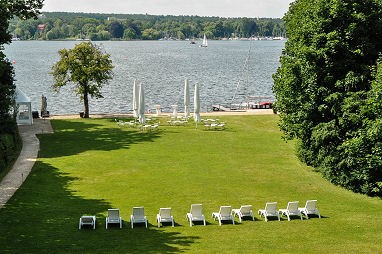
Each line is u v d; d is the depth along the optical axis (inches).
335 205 1338.6
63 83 2652.6
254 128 2388.0
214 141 2111.2
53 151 1916.8
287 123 1706.4
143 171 1644.9
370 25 1528.1
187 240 1037.2
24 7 2263.8
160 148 1975.9
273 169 1696.6
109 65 2687.0
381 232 1113.4
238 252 960.3
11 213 1205.7
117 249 969.5
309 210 1230.3
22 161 1754.4
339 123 1496.1
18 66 7490.2
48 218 1176.8
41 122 2534.5
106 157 1825.8
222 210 1168.8
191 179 1558.8
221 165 1734.7
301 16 1761.8
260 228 1135.0
